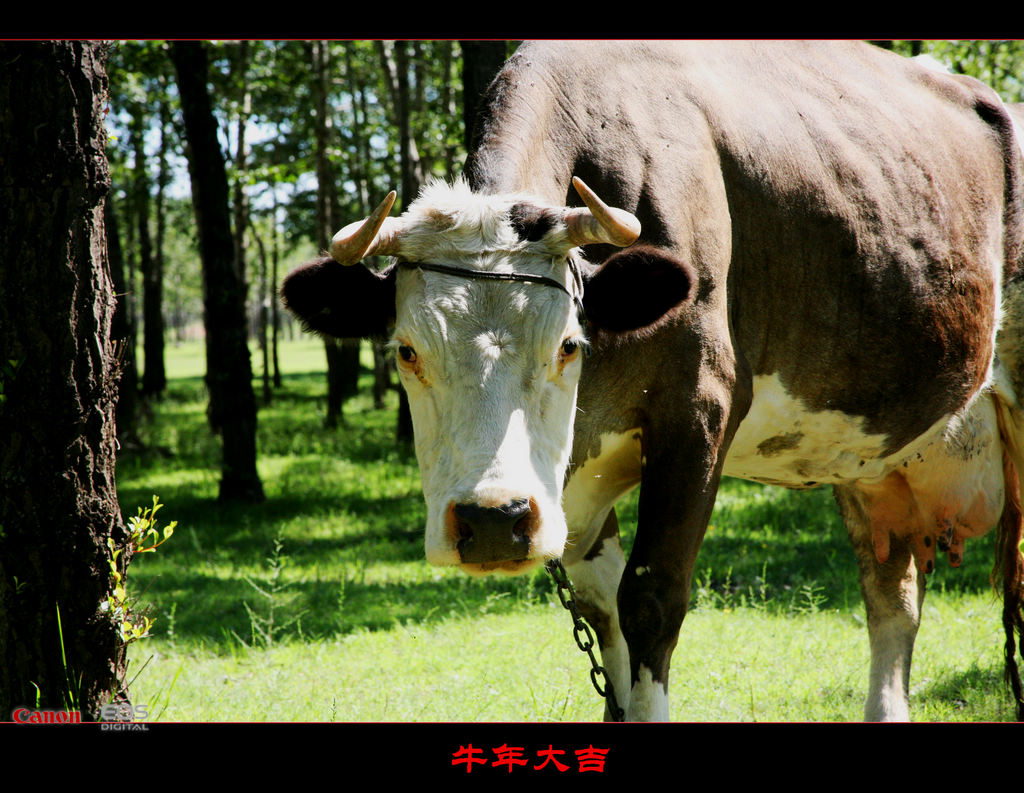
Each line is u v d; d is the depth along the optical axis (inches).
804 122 184.2
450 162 784.9
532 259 134.9
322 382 1555.1
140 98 914.1
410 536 415.5
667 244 157.5
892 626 206.4
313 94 906.7
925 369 194.9
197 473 644.7
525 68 162.2
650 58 172.9
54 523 136.7
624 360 156.5
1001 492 218.2
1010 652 205.0
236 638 271.9
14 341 133.3
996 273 211.2
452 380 130.3
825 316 181.5
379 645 260.5
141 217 1143.6
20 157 130.0
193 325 4264.3
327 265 141.4
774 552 340.8
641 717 159.3
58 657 139.3
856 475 201.5
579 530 176.1
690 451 159.9
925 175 197.3
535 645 250.5
